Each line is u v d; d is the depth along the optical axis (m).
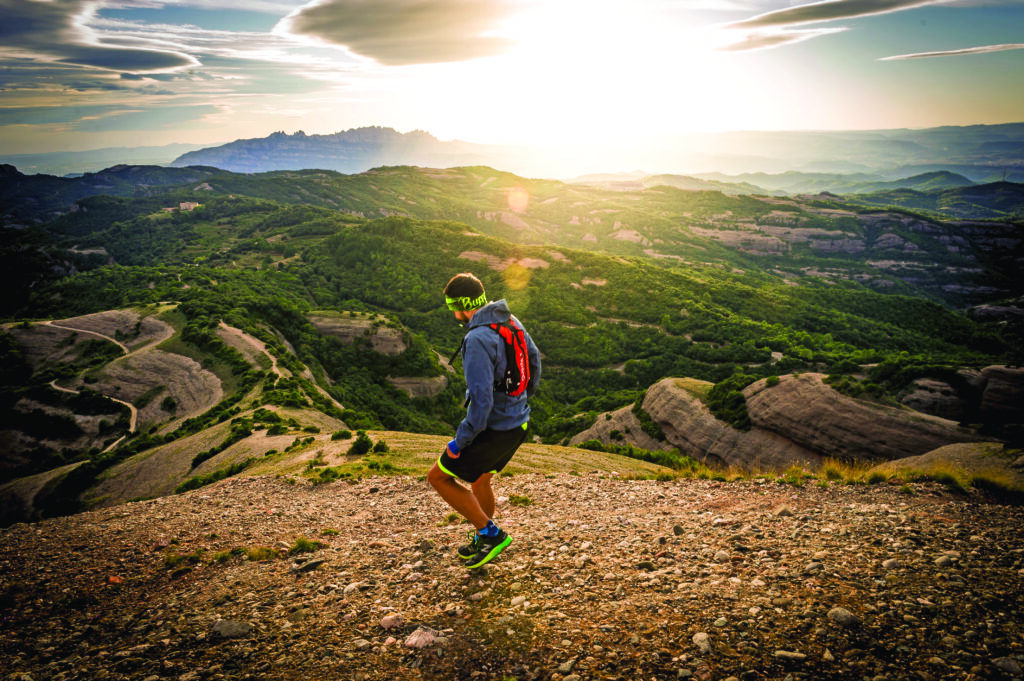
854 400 37.09
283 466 19.22
